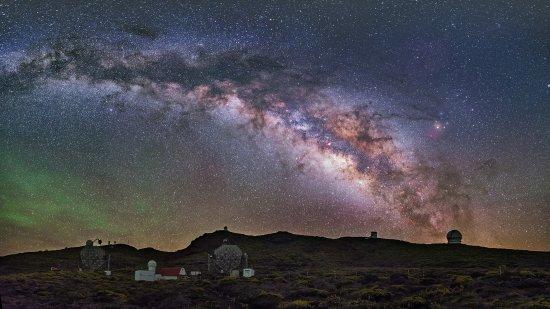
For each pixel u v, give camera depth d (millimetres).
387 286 70500
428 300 59719
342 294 67375
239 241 155375
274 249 145375
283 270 111625
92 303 61438
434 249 137875
